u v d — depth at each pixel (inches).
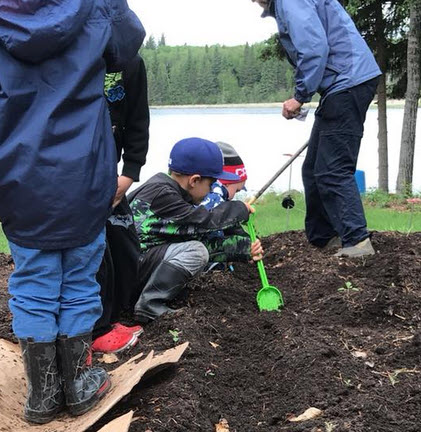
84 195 85.7
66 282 91.0
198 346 119.1
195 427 92.4
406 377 104.4
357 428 87.9
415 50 519.2
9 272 187.2
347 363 109.1
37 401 90.3
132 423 91.2
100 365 116.7
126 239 125.4
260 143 928.9
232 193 180.4
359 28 548.1
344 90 169.0
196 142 144.6
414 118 534.3
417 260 163.0
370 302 136.5
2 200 85.0
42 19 82.7
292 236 209.3
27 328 87.1
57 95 84.7
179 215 139.6
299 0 166.4
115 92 115.9
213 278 165.8
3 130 84.0
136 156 120.6
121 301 129.0
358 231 172.9
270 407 100.7
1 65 84.1
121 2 92.4
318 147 176.2
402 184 536.7
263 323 132.9
